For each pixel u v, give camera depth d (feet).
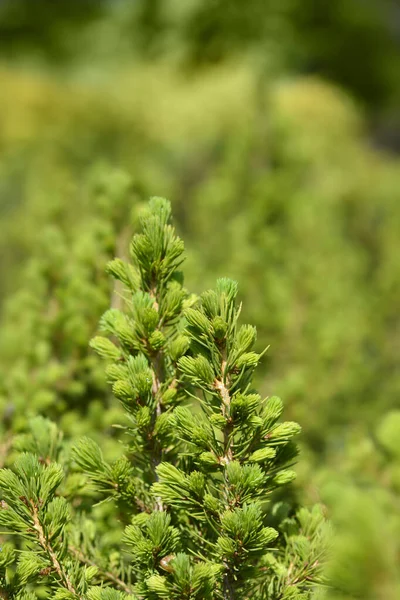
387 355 12.76
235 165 16.53
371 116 51.80
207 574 3.61
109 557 4.84
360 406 10.93
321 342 10.68
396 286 13.64
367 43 62.59
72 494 4.93
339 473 6.56
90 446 4.18
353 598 2.88
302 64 60.70
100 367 7.30
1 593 3.80
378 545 2.58
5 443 5.89
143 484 4.53
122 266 4.65
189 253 10.44
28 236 13.07
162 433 4.23
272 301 11.25
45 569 3.97
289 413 7.98
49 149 25.07
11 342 8.39
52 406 7.06
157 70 54.95
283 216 14.71
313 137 24.81
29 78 37.93
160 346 4.27
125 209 8.29
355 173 23.07
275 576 4.27
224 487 4.02
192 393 4.48
